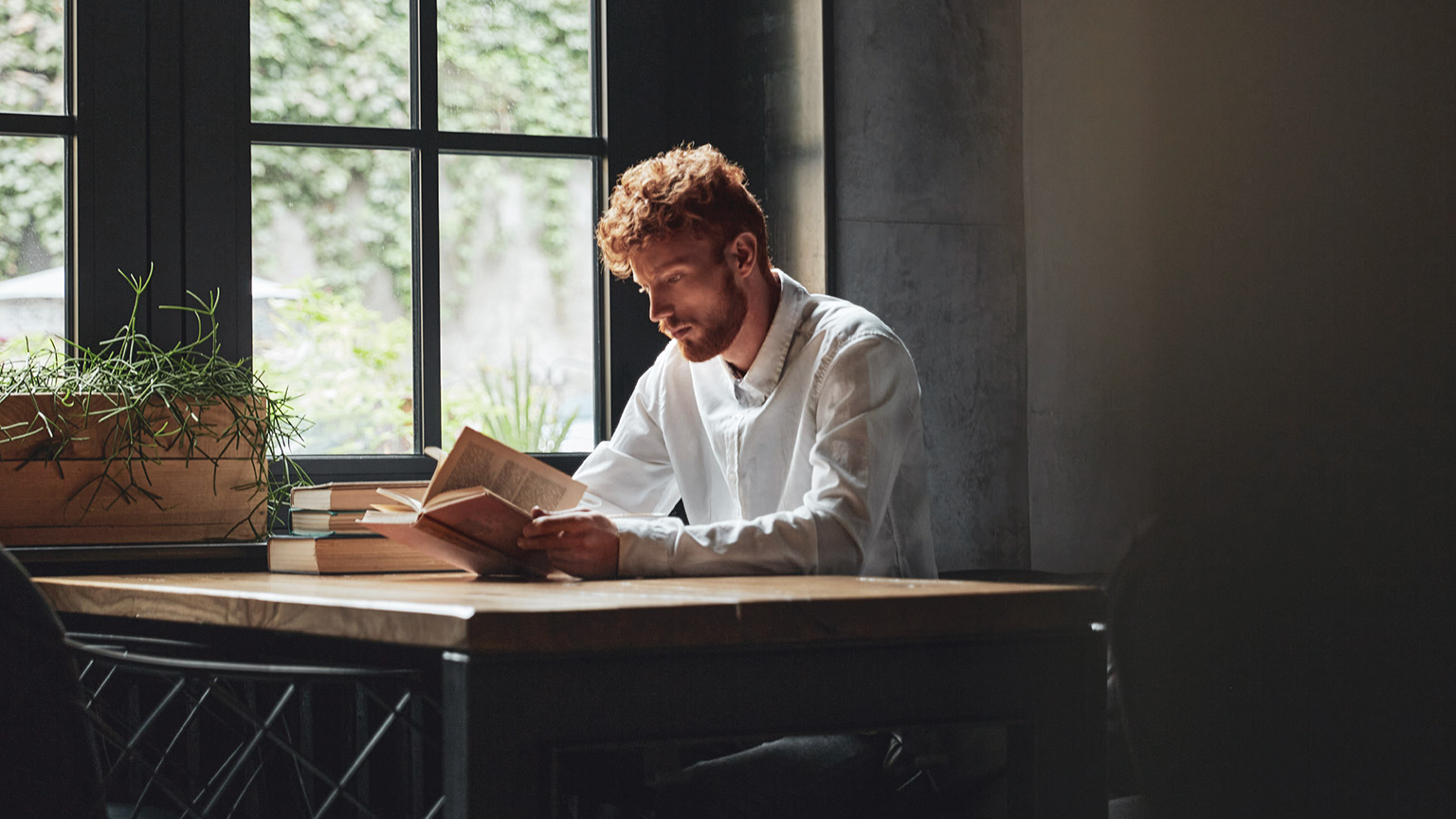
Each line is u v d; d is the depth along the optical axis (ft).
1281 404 7.44
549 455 8.34
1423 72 6.88
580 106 8.51
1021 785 4.20
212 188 7.75
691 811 4.91
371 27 8.10
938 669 4.04
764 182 8.40
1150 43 7.95
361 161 8.09
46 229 7.54
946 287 8.35
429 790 7.45
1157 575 7.57
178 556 6.82
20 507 6.58
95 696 4.66
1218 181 7.70
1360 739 7.16
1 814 3.79
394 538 5.42
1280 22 7.43
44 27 7.54
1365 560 7.16
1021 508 8.59
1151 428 7.90
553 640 3.52
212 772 7.28
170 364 7.27
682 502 8.19
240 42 7.84
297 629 4.19
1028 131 8.65
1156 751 7.32
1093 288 8.21
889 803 5.12
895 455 6.08
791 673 3.84
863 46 8.04
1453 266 6.79
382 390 8.09
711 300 6.23
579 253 8.51
